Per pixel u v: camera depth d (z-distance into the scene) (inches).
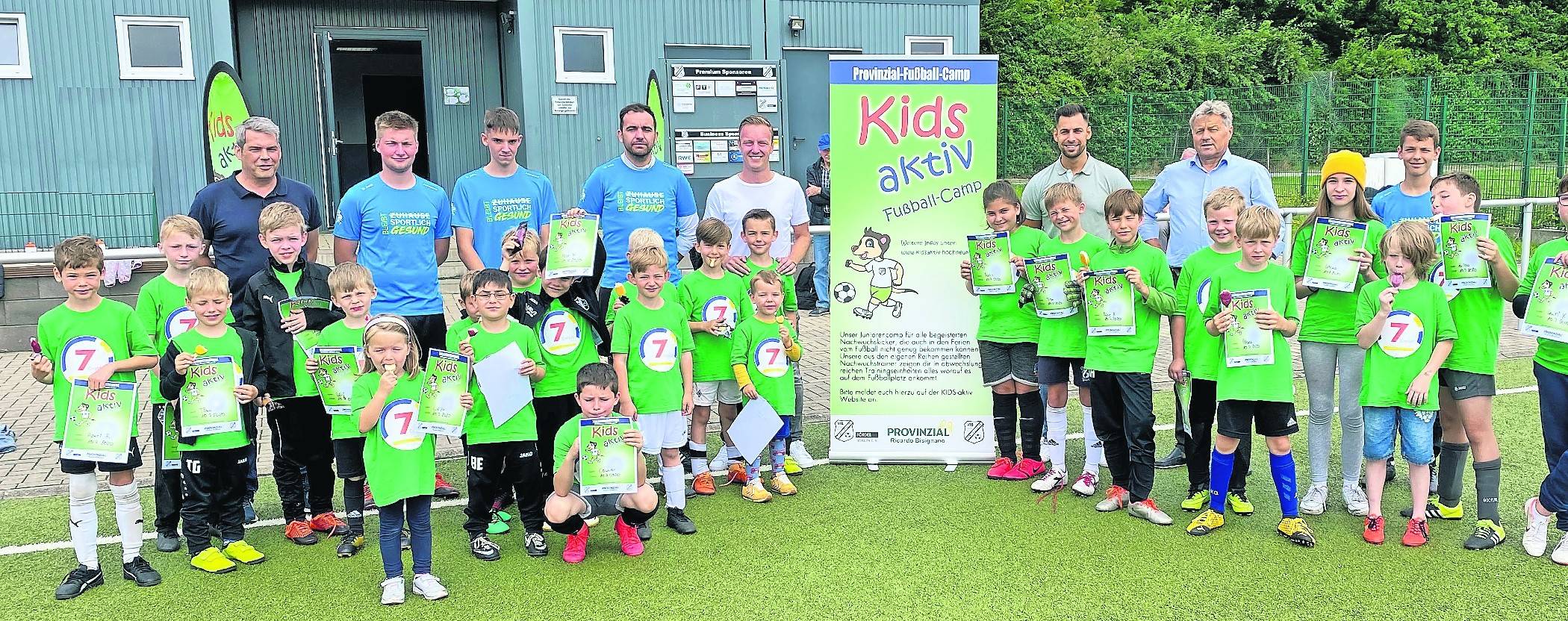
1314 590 151.7
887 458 217.9
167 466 170.2
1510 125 607.8
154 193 430.0
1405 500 189.2
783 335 197.9
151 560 169.6
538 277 188.9
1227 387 169.0
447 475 216.1
